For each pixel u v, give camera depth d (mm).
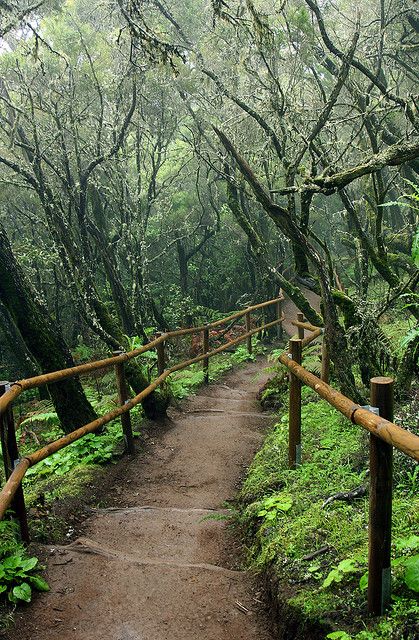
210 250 18766
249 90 9688
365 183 10617
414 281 5793
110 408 8102
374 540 2516
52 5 11055
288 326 15844
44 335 6066
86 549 3746
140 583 3389
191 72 11117
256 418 7449
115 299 11562
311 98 9250
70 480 5219
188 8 12062
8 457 3598
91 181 11781
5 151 12562
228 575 3496
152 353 9258
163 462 5949
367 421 2439
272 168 12211
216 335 14289
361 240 6922
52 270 13070
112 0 11047
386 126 8938
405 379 5445
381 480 2461
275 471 4875
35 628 2977
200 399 8977
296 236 5496
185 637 2932
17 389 3475
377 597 2555
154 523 4430
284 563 3213
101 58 12156
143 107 12750
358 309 5738
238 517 4410
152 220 16219
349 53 5582
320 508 3707
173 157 15547
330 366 7207
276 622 2939
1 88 11211
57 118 9094
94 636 2926
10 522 3617
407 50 9828
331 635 2455
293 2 9578
